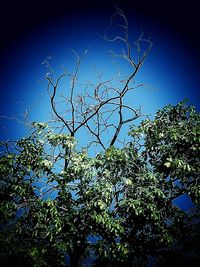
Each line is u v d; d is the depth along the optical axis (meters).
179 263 9.60
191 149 8.73
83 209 7.83
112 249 7.66
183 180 8.67
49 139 8.35
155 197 8.28
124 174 8.30
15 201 8.32
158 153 9.01
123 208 8.12
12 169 8.12
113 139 9.92
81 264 9.40
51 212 7.46
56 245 7.48
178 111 9.57
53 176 8.10
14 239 7.77
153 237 8.61
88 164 7.71
